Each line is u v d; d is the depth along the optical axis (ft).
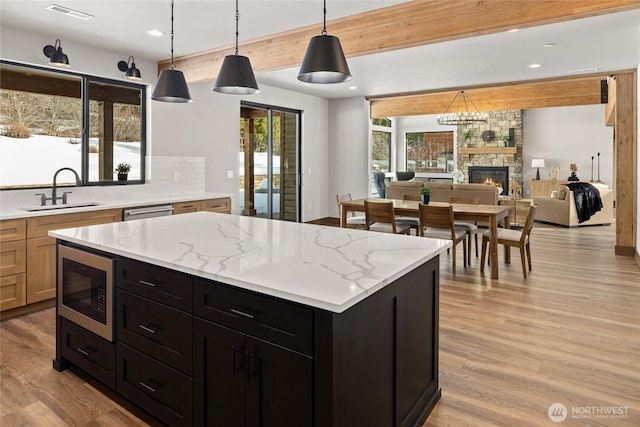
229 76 8.42
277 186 24.53
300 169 26.08
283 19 12.41
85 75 15.07
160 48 15.25
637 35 13.89
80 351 8.09
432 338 7.21
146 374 6.80
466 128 41.75
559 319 11.21
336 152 27.99
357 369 5.06
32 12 11.70
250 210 22.82
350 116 27.27
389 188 28.81
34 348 9.64
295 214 26.03
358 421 5.12
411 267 6.01
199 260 6.17
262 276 5.38
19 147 13.56
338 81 8.07
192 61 16.17
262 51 14.17
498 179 40.32
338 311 4.40
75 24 12.67
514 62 17.38
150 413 6.78
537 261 17.90
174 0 10.85
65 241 8.38
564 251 19.98
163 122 17.40
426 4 11.12
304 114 25.86
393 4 11.43
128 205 14.05
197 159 18.89
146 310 6.70
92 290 7.68
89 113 15.29
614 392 7.66
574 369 8.52
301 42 13.25
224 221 9.95
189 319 6.05
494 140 40.65
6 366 8.78
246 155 22.43
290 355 4.93
